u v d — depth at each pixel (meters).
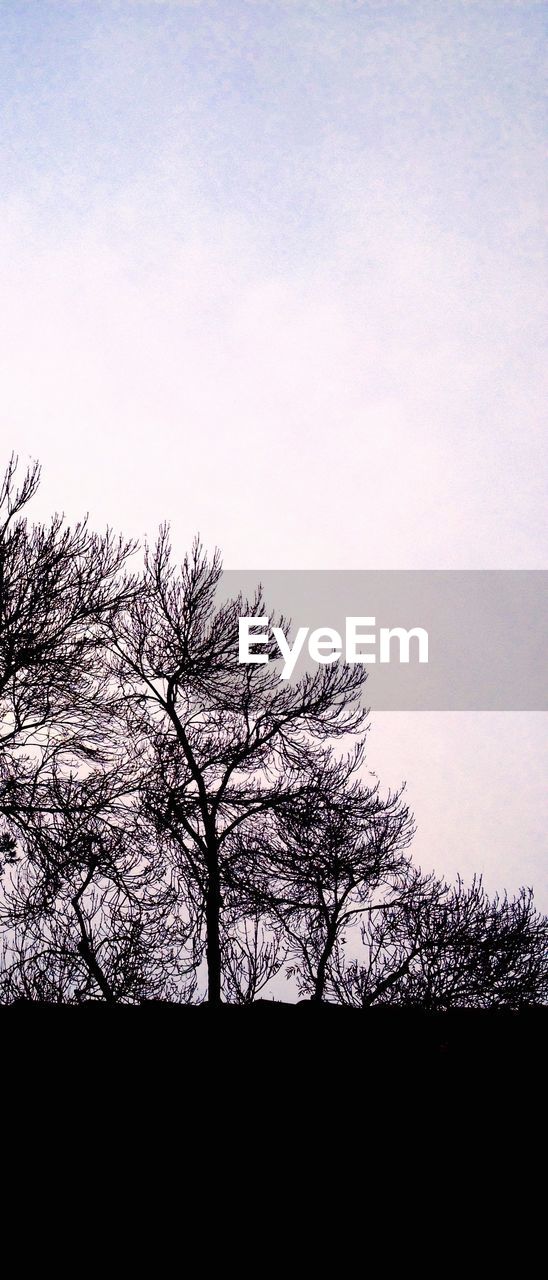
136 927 13.32
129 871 13.63
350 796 15.19
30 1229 6.70
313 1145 8.22
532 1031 11.31
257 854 14.86
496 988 12.90
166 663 15.31
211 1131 8.38
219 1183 7.51
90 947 13.05
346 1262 6.44
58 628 12.75
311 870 14.66
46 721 13.19
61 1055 9.74
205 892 13.83
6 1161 7.60
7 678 12.38
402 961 13.79
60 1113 8.49
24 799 12.62
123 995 12.70
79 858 12.81
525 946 13.05
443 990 13.01
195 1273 6.26
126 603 13.99
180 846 14.16
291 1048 10.48
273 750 15.62
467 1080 9.70
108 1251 6.52
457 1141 8.38
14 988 12.32
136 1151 7.95
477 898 13.76
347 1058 10.27
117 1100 8.84
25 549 12.42
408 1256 6.57
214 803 14.73
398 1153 8.13
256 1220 6.98
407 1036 11.26
